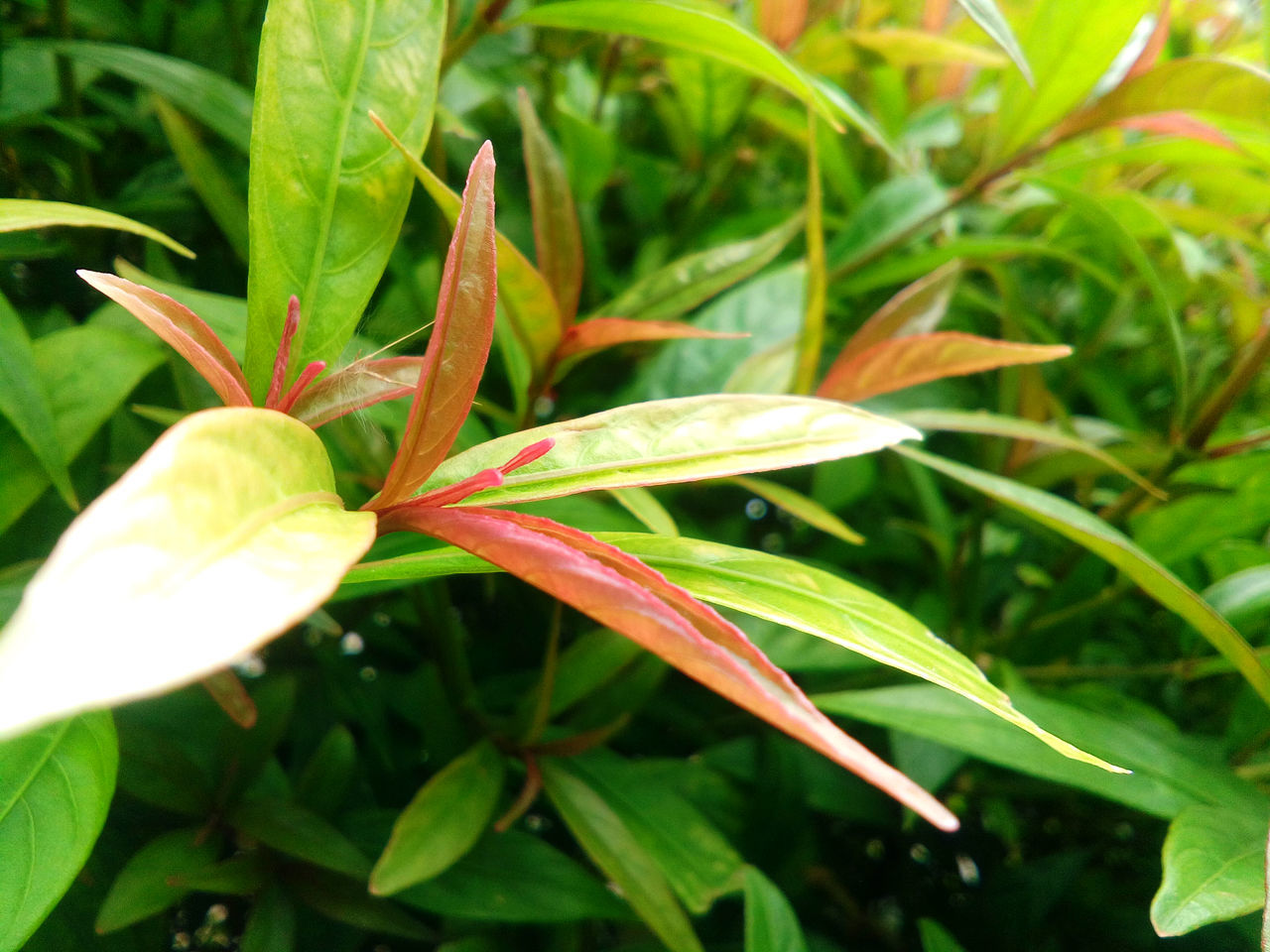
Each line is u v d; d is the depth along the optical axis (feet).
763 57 0.73
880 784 0.34
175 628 0.26
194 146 0.82
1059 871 1.01
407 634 1.14
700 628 0.40
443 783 0.75
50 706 0.22
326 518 0.37
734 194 1.42
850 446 0.49
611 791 0.87
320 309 0.54
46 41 0.86
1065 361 1.35
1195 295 1.40
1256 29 1.49
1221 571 1.08
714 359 1.00
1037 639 1.09
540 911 0.78
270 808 0.75
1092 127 1.00
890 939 1.11
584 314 1.13
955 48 1.07
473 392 0.44
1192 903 0.56
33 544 0.77
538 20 0.82
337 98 0.55
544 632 1.09
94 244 0.95
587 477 0.48
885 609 0.49
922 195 1.14
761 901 0.76
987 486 0.69
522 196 1.22
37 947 0.67
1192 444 0.96
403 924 0.77
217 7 1.10
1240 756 0.93
